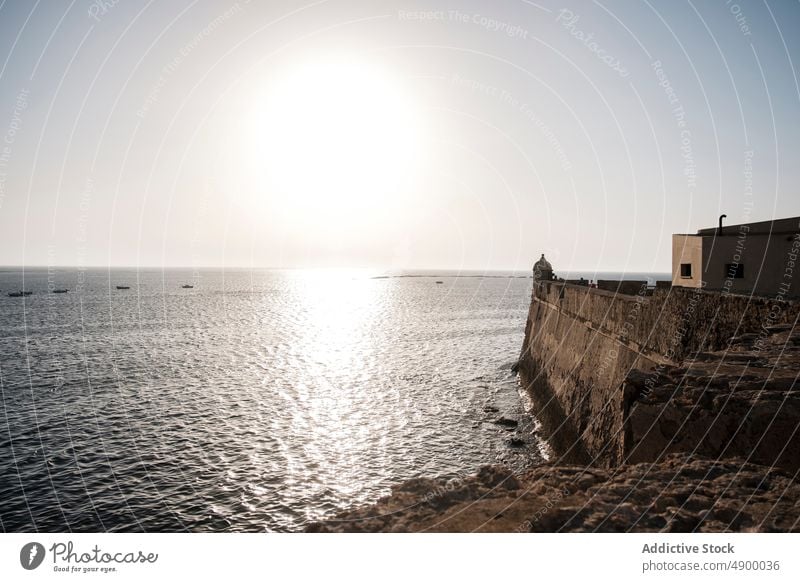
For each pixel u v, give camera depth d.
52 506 16.25
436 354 44.12
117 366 36.12
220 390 30.22
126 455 20.14
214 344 46.88
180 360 38.88
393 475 18.92
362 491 17.53
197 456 20.14
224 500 16.69
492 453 21.45
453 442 22.53
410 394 30.44
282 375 34.69
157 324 60.94
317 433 23.08
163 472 18.69
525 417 26.50
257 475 18.55
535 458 21.08
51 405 26.55
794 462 5.80
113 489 17.33
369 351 45.31
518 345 49.66
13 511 15.94
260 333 55.28
